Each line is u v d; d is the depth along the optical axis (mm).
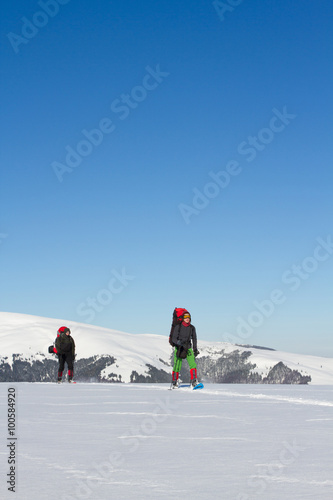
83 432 7082
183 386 18094
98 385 18891
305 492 3875
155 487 4035
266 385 19125
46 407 10555
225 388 16891
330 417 8844
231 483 4156
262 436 6711
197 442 6219
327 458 5203
